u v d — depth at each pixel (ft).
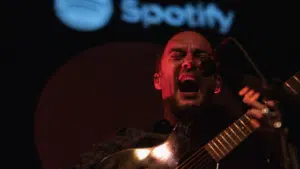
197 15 11.19
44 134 9.45
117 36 10.66
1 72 9.87
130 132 5.60
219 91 5.51
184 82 5.15
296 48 11.18
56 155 9.32
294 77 4.43
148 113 9.32
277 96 4.44
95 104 9.57
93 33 10.53
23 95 9.86
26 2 10.22
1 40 9.97
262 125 4.42
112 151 5.40
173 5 11.15
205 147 4.55
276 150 4.82
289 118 4.45
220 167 5.05
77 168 5.31
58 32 10.35
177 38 5.46
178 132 4.90
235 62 5.18
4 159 9.53
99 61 10.03
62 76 9.89
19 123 9.72
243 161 5.14
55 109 9.59
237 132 4.45
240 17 11.37
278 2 11.43
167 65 5.34
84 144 9.30
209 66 5.26
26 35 10.14
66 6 10.44
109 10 10.75
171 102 5.26
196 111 5.14
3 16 10.05
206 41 5.48
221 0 11.39
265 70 9.73
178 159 4.73
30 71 10.00
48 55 10.18
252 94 4.41
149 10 11.02
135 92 9.56
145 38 10.81
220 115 5.44
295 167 4.05
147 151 4.88
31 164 9.60
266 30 11.29
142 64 9.95
